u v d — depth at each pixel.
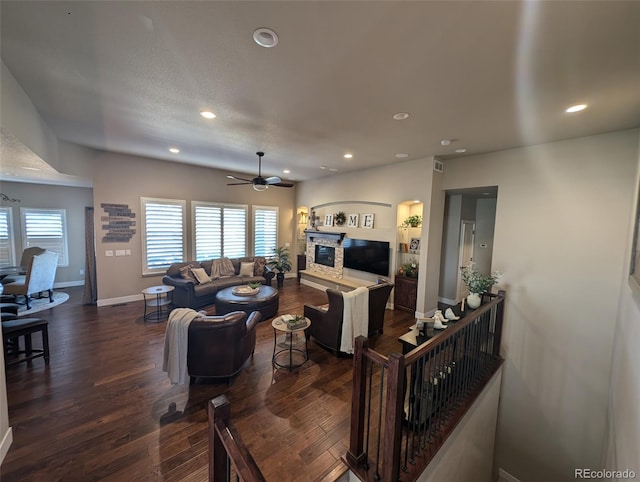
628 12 1.49
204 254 6.71
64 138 4.29
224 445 1.13
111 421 2.40
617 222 3.29
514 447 4.07
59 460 2.01
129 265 5.69
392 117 3.12
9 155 3.23
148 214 5.82
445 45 1.85
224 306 4.77
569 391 3.64
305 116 3.17
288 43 1.89
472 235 6.73
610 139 3.33
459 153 4.57
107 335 4.14
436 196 5.04
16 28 1.77
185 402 2.68
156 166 5.88
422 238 5.11
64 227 6.93
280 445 2.20
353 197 6.50
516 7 1.49
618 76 2.14
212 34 1.82
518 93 2.48
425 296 5.13
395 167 5.54
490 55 1.95
